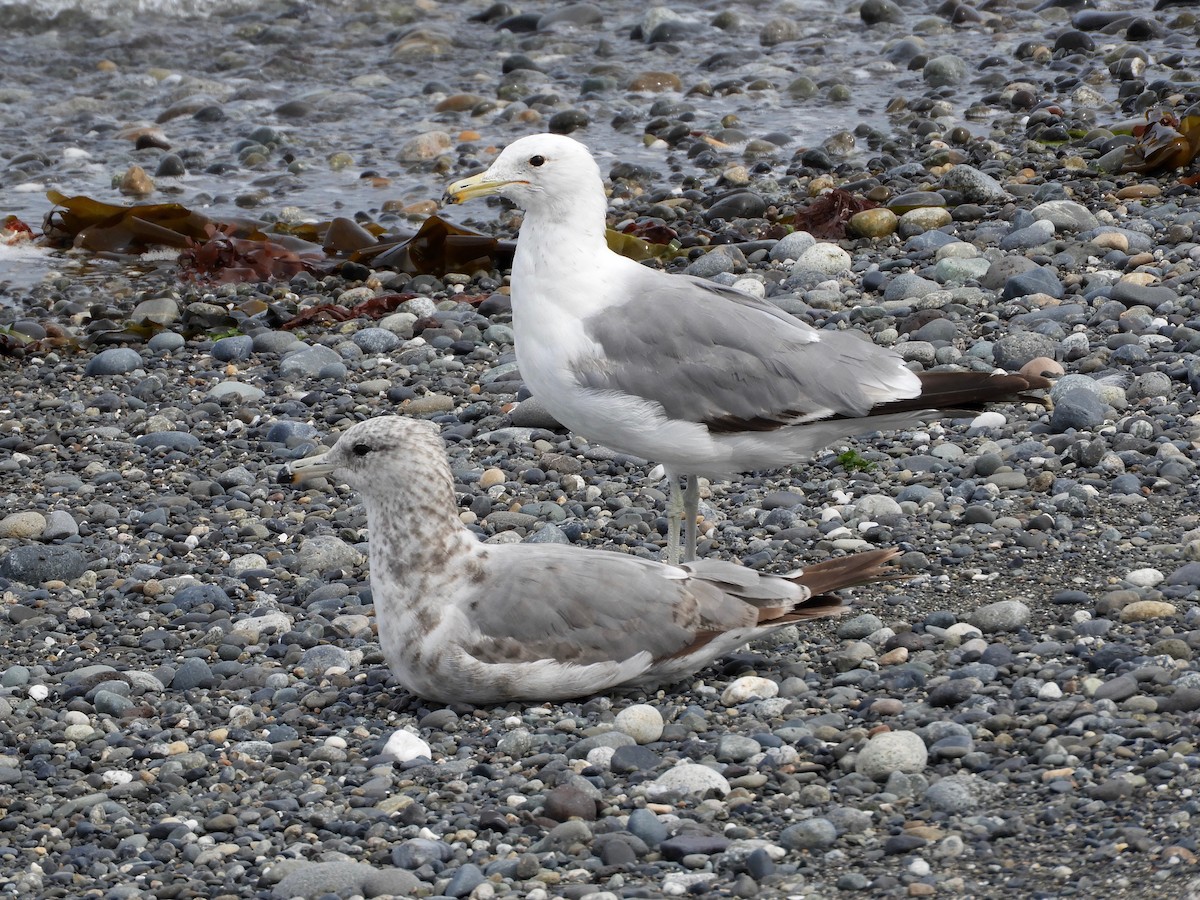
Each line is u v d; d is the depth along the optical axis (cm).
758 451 1121
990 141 2330
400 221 2283
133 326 1836
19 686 1078
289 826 875
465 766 917
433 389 1627
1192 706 902
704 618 982
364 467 975
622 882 795
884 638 1041
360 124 2830
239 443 1520
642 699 998
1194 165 2080
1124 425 1337
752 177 2334
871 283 1769
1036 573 1119
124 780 943
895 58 3025
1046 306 1630
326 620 1160
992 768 865
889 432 1413
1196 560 1110
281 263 2056
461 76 3111
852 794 857
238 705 1031
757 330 1108
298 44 3341
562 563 988
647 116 2758
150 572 1259
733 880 788
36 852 867
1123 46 2870
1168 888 742
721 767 888
